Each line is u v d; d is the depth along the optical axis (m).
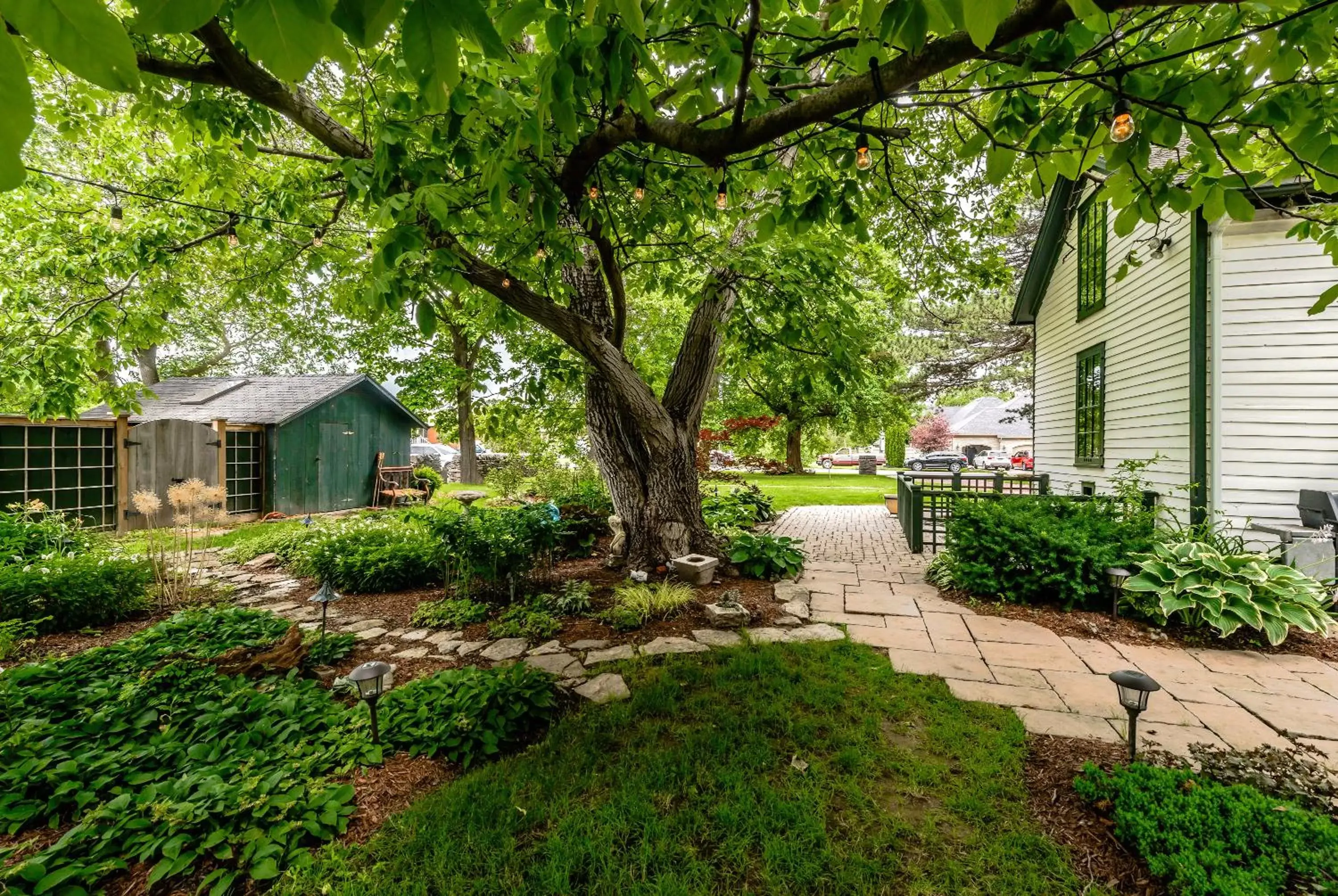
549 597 4.41
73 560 4.74
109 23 0.57
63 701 2.70
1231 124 1.68
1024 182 4.60
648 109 1.51
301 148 5.51
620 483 5.65
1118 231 2.14
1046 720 2.65
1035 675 3.16
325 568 5.33
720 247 4.26
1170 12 1.66
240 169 4.42
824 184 2.64
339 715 2.62
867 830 1.92
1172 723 2.63
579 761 2.29
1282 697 2.89
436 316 2.94
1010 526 4.68
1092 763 2.16
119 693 2.78
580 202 2.86
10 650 3.58
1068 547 4.33
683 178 3.23
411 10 0.73
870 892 1.66
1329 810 1.88
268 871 1.69
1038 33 1.52
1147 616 4.01
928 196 4.69
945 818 1.97
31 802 2.00
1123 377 6.17
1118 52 1.68
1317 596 3.70
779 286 4.01
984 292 12.09
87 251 4.65
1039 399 9.24
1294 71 1.50
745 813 1.96
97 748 2.32
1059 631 3.88
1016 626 3.96
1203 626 3.84
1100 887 1.67
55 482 7.68
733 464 23.75
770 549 5.45
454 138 2.13
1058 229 7.88
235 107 3.21
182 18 0.62
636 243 3.66
